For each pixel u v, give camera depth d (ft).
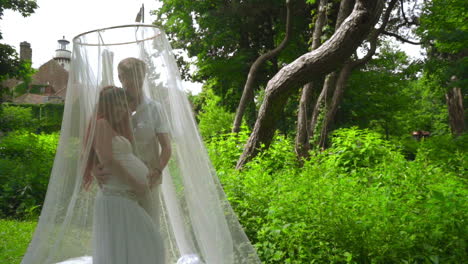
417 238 10.66
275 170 21.91
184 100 9.50
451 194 11.60
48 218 8.48
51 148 38.29
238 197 14.43
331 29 29.50
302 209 12.17
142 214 8.38
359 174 18.21
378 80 49.62
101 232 8.18
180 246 9.29
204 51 55.06
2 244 15.83
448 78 46.01
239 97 56.65
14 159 34.81
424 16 43.04
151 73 9.12
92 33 8.94
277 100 20.11
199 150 9.51
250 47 55.06
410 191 13.51
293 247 11.75
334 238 11.23
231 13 51.13
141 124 8.73
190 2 53.47
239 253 9.28
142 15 13.52
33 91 142.61
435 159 22.35
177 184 9.25
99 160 8.39
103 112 8.48
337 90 31.65
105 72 8.78
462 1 38.27
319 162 22.33
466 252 10.20
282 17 50.98
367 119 50.14
